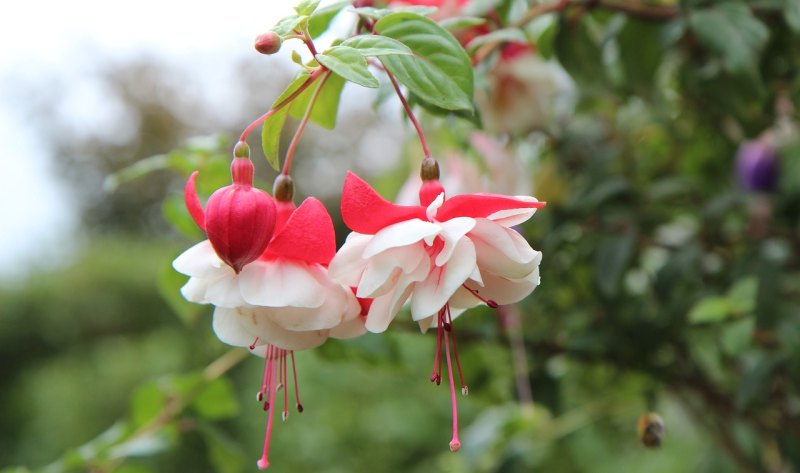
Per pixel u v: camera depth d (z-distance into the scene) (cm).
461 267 44
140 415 67
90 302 272
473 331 66
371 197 44
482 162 67
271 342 45
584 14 62
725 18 59
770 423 71
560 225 72
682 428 98
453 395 45
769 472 78
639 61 65
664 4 63
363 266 45
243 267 45
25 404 235
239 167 45
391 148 322
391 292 45
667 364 70
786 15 62
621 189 70
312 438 175
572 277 75
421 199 46
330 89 52
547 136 76
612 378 76
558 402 68
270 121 47
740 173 78
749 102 65
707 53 67
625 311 69
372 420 176
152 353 219
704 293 69
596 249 71
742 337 63
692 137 80
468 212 44
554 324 73
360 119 353
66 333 269
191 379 66
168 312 281
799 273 72
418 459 175
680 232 77
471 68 47
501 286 46
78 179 463
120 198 455
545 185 74
